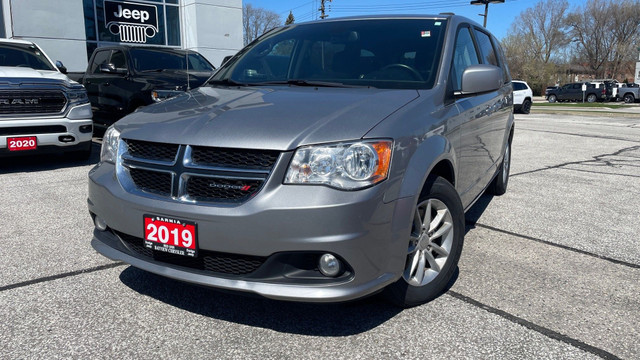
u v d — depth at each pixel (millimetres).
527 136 11492
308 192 2180
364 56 3336
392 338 2406
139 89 7508
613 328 2521
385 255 2328
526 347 2332
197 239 2291
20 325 2508
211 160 2332
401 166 2371
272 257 2219
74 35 14227
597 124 15523
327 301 2211
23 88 6102
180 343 2361
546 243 3803
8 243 3688
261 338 2410
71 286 2961
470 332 2463
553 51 71375
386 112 2508
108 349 2305
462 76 3078
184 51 9055
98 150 8211
